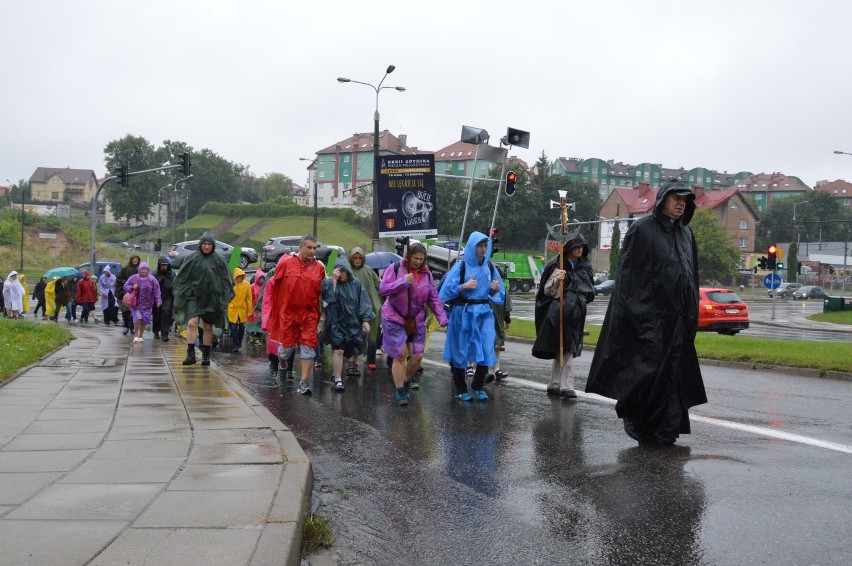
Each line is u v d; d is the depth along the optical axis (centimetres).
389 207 1012
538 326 986
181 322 1153
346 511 485
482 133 2256
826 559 405
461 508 495
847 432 734
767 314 4606
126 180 3212
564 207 992
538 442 688
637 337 685
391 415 823
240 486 459
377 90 3089
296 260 958
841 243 11006
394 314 891
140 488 452
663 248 683
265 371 1211
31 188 17088
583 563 402
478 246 907
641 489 535
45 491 444
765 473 576
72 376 995
